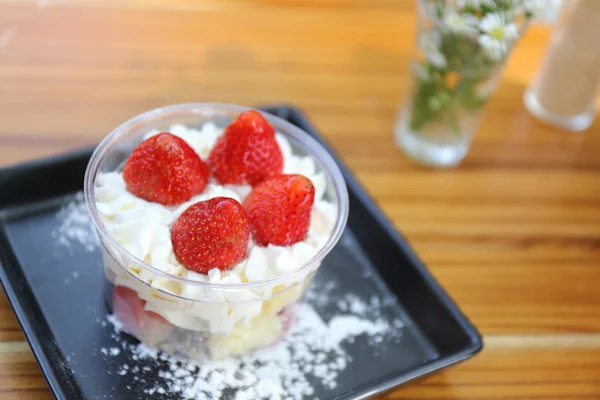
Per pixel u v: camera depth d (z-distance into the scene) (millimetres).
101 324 459
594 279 534
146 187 437
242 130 450
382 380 445
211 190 447
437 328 484
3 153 516
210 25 633
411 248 503
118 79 577
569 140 618
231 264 426
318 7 671
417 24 551
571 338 501
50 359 432
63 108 550
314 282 500
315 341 475
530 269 532
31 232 485
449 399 468
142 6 634
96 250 486
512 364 486
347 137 581
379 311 493
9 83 555
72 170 499
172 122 477
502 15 513
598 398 479
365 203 519
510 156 597
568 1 589
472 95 549
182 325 434
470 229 545
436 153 572
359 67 630
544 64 618
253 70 607
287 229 436
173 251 426
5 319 455
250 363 460
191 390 446
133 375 445
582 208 573
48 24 600
